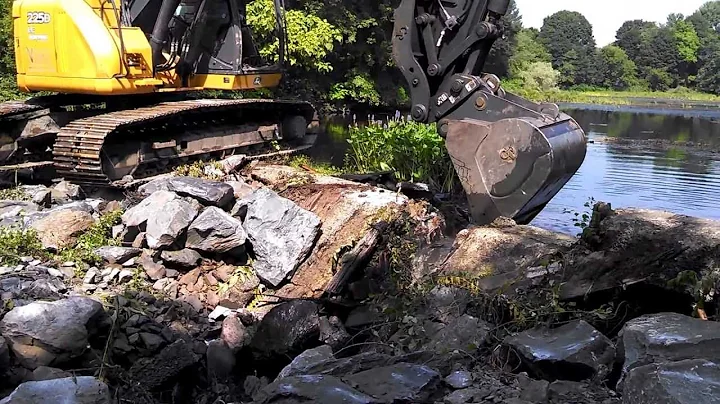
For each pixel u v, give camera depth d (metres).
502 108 6.71
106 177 7.40
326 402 3.30
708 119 24.59
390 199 6.86
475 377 3.79
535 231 5.89
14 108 8.09
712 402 2.80
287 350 5.08
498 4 6.82
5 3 17.06
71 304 4.64
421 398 3.47
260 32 17.58
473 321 4.46
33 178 8.30
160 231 6.09
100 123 7.50
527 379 3.79
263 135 9.54
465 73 6.99
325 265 6.20
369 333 5.32
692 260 4.46
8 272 5.39
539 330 4.23
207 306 5.83
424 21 6.95
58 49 7.86
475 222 6.74
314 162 10.52
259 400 3.52
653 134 19.14
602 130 20.20
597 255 4.85
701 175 12.05
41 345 4.45
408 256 6.23
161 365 4.62
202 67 8.91
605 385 3.66
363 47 25.34
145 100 8.69
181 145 8.45
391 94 26.47
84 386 3.62
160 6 8.41
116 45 7.82
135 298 5.49
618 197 9.97
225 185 6.82
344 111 24.98
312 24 19.58
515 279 4.98
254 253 6.30
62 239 6.04
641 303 4.50
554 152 6.27
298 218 6.28
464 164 6.70
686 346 3.39
